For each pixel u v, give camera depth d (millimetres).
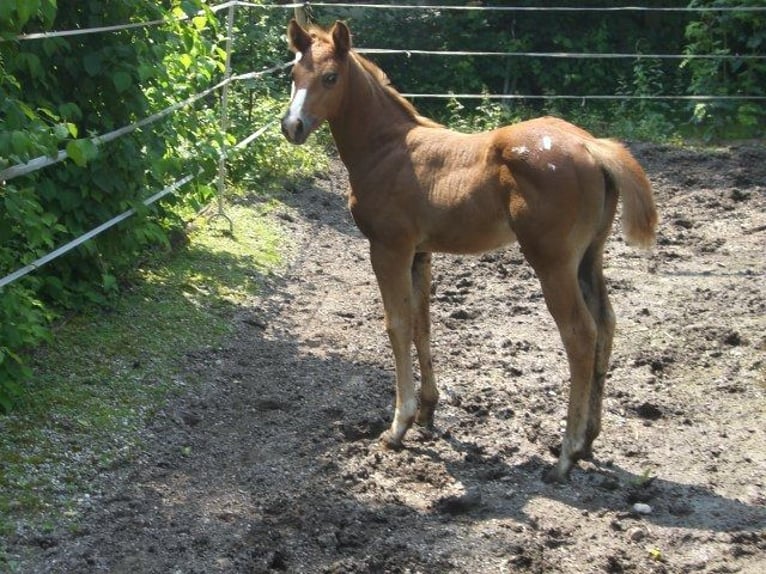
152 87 6480
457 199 4973
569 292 4852
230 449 5203
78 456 5000
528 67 12648
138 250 6508
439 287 7066
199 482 4969
